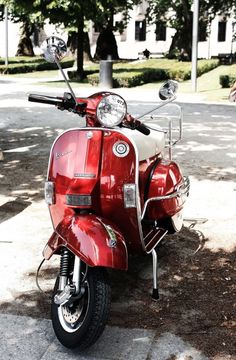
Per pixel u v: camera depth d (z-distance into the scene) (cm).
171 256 498
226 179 762
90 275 337
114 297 421
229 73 2339
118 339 363
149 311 400
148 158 434
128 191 377
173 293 428
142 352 349
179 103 1645
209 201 661
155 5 3844
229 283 446
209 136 1087
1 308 406
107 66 2188
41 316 395
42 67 3412
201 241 534
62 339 344
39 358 344
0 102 1648
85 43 3528
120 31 3406
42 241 536
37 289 436
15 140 1048
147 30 5144
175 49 3966
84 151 374
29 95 384
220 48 5262
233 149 964
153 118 514
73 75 2620
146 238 420
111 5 2377
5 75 3033
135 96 1858
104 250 333
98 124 380
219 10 3934
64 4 2238
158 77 2552
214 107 1559
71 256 357
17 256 500
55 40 385
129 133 420
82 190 370
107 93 379
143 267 475
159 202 432
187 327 378
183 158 890
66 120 1291
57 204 385
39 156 903
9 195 686
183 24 3472
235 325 380
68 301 333
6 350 352
